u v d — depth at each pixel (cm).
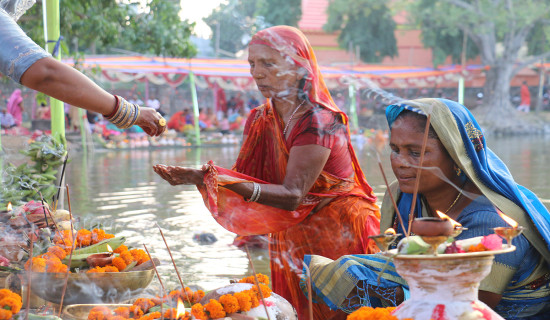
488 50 2581
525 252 205
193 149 1634
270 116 271
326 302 213
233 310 187
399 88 2188
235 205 248
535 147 1510
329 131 251
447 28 2497
